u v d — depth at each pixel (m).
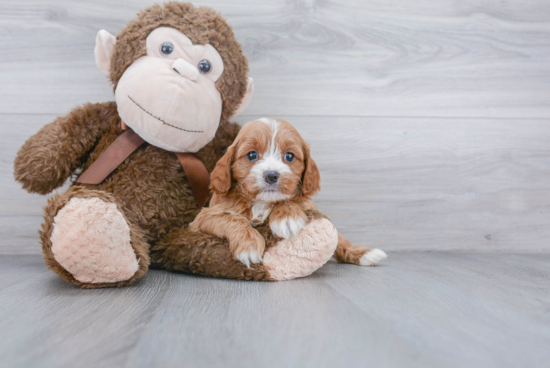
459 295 1.20
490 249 2.13
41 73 1.90
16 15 1.87
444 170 2.11
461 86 2.11
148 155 1.50
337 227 2.06
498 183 2.13
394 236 2.09
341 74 2.04
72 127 1.47
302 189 1.46
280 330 0.88
